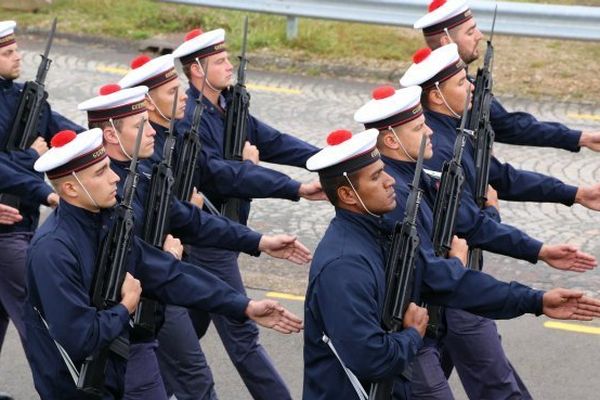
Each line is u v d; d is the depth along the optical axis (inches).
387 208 340.2
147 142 392.5
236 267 446.3
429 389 373.1
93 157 342.6
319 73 857.5
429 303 358.3
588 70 847.1
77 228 344.5
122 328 340.2
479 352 401.7
